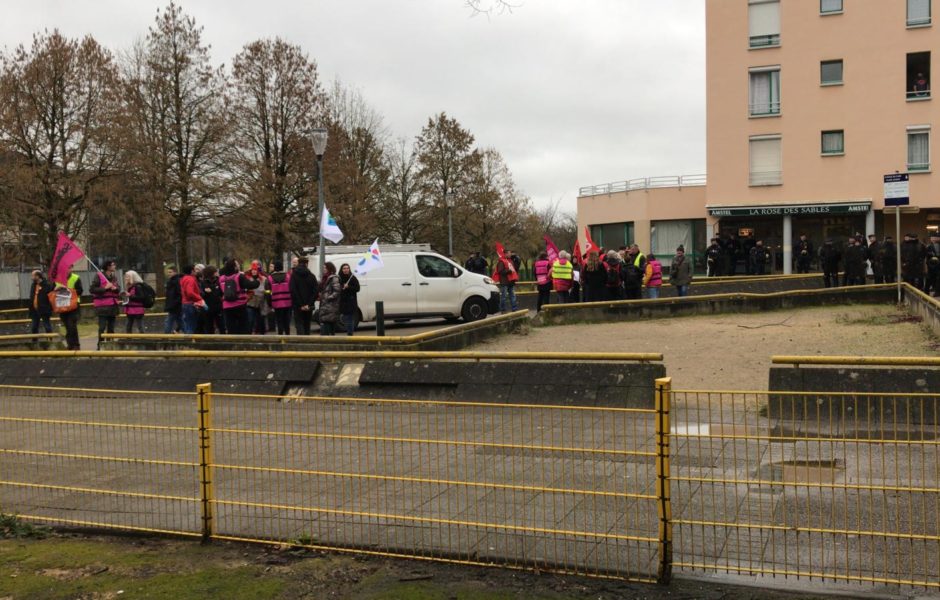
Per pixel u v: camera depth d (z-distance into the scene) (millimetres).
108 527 5641
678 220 40969
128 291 18188
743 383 10766
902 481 6016
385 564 4902
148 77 35594
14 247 35344
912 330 14773
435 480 5320
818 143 35656
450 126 46438
